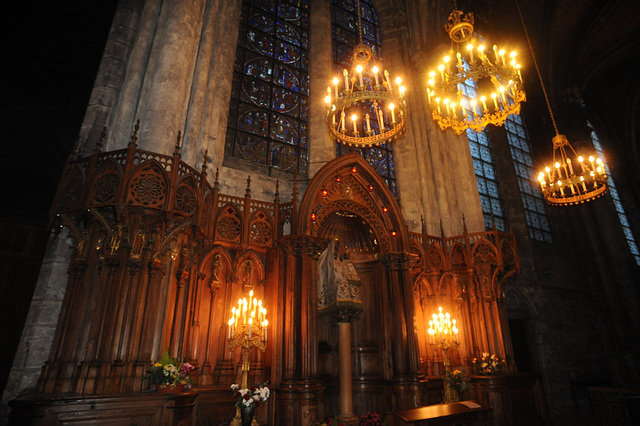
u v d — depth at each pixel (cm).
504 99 980
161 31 1107
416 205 1520
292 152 1398
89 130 977
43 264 852
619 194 2720
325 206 1139
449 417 725
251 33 1485
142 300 732
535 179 2306
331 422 907
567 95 2392
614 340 2006
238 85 1359
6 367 1109
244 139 1297
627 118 2756
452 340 1091
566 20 2242
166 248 801
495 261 1336
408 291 1165
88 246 770
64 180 825
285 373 918
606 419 991
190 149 1031
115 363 678
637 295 2047
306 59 1616
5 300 1160
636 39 2333
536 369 1733
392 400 1077
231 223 1004
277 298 991
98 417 590
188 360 852
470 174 1678
